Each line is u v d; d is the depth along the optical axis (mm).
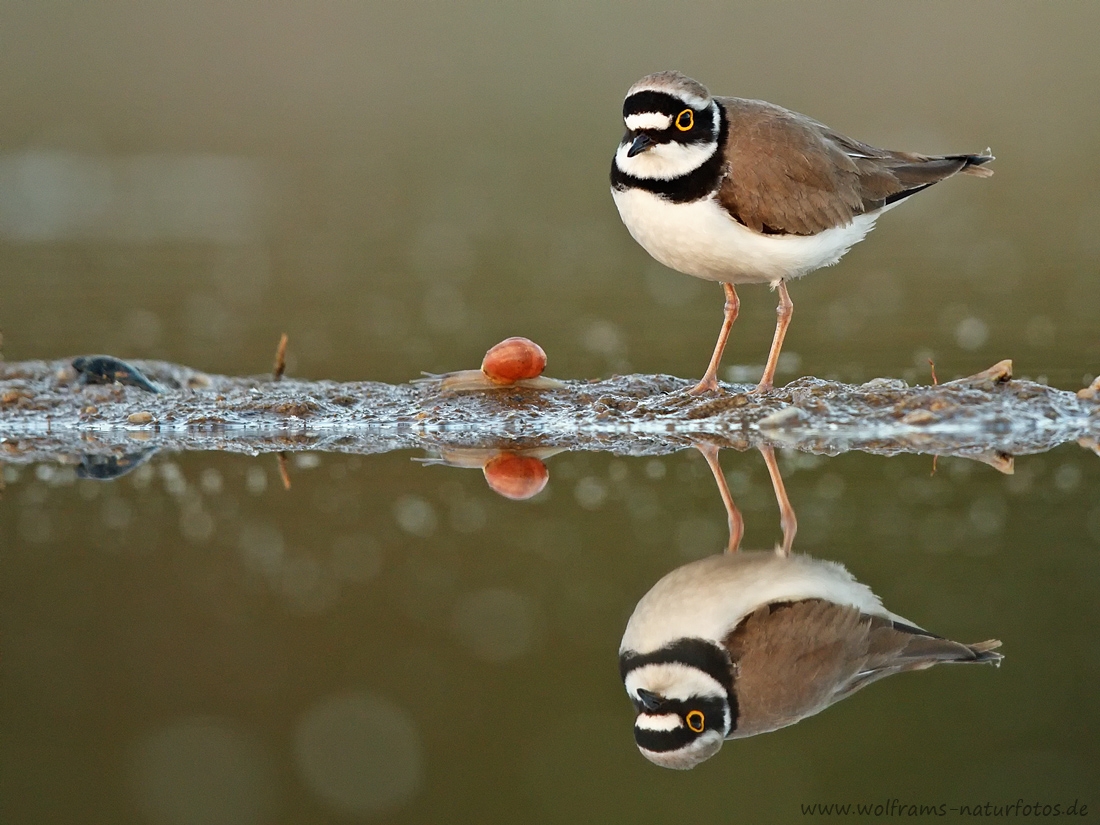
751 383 11172
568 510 8422
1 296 15750
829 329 13594
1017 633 6754
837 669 6496
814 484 8695
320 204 22703
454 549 7922
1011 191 22609
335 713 6582
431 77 30172
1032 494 8383
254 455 9891
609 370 11969
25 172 25297
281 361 11781
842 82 27203
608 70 28953
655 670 6555
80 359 11734
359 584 7590
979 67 27844
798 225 9586
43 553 8008
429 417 10648
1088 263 16719
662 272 17562
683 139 9359
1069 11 29906
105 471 9555
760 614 6938
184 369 12062
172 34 30312
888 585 7199
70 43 30203
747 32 28766
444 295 16000
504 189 23688
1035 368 11352
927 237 19375
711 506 8391
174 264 18000
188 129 28078
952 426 9812
